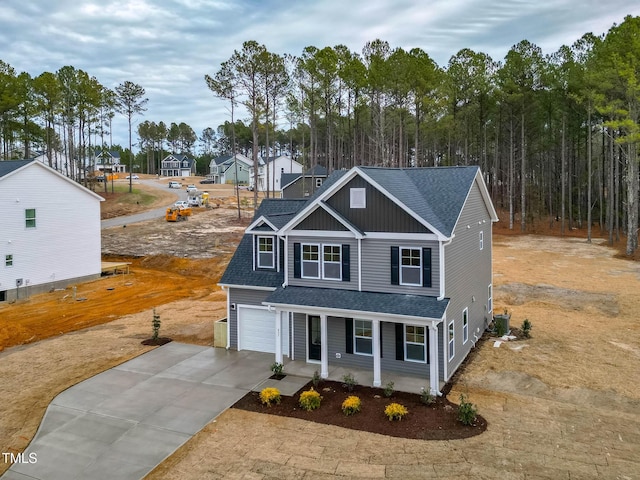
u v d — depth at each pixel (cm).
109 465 1204
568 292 2894
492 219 2411
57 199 3309
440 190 1967
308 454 1222
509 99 5172
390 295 1709
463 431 1314
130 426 1399
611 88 3934
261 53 5359
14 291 3052
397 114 6144
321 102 6231
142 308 2830
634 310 2511
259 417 1437
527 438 1269
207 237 4922
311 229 1844
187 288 3369
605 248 4469
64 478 1157
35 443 1319
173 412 1481
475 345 2061
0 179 2944
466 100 5969
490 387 1617
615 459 1159
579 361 1816
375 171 1850
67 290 3288
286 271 1909
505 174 7300
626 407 1446
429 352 1669
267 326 2002
